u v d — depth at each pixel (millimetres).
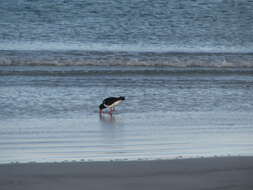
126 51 53969
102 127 26094
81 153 19906
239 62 50688
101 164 16562
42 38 62469
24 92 35438
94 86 38281
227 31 70312
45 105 31938
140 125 26641
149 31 67812
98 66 47500
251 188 13875
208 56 52625
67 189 13719
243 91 37812
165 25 71312
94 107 32000
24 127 25656
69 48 57125
